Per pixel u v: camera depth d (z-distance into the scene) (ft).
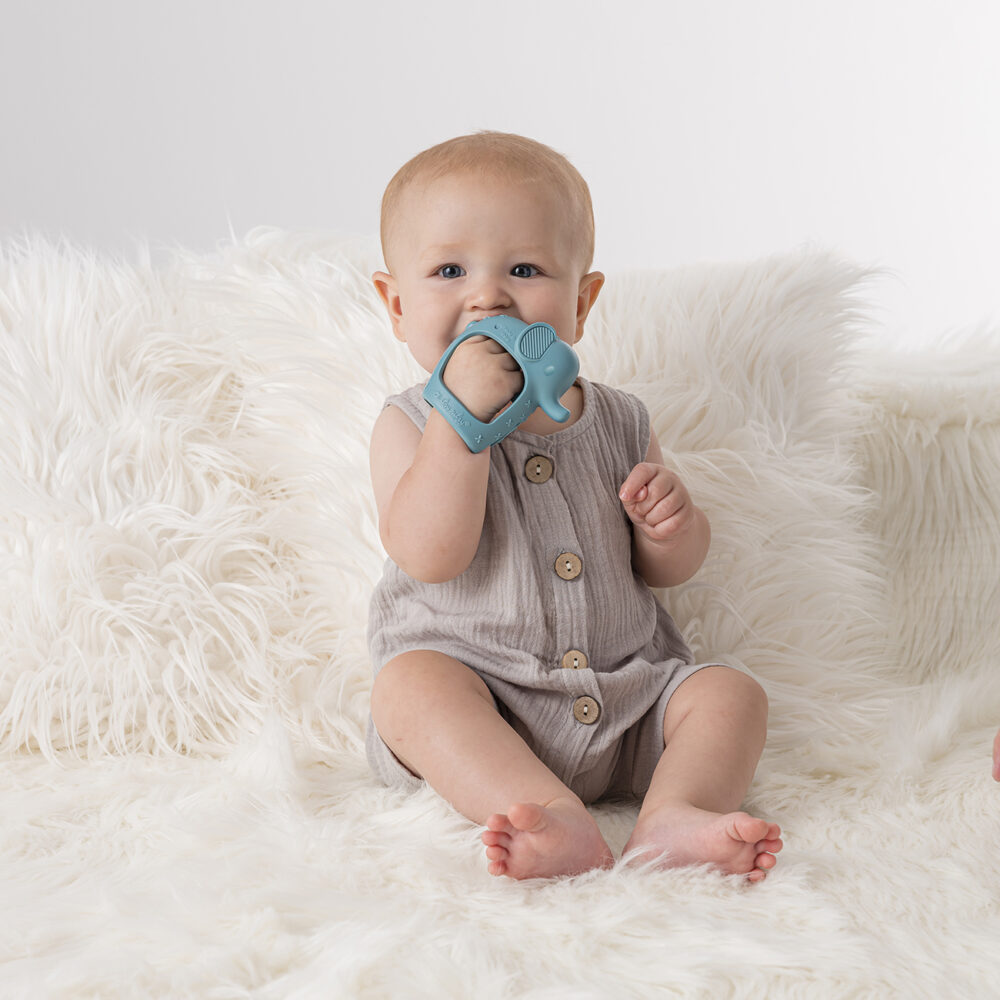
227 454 4.09
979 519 4.61
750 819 2.52
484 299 3.38
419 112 9.53
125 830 2.84
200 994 1.97
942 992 2.03
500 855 2.54
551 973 2.06
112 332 4.18
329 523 3.98
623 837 3.03
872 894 2.44
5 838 2.77
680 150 10.08
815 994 2.01
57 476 3.90
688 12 9.99
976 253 10.46
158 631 3.72
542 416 3.59
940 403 4.70
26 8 8.83
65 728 3.56
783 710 3.75
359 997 1.95
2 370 4.05
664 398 4.17
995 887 2.50
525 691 3.31
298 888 2.36
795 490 4.12
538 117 9.80
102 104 8.99
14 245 4.55
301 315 4.34
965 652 4.55
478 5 9.58
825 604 4.07
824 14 10.19
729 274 4.56
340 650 3.87
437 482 3.18
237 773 3.28
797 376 4.37
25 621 3.67
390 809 3.03
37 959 2.10
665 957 2.10
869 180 10.34
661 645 3.67
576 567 3.42
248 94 9.23
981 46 10.36
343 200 9.44
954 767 3.34
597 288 3.84
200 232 9.20
